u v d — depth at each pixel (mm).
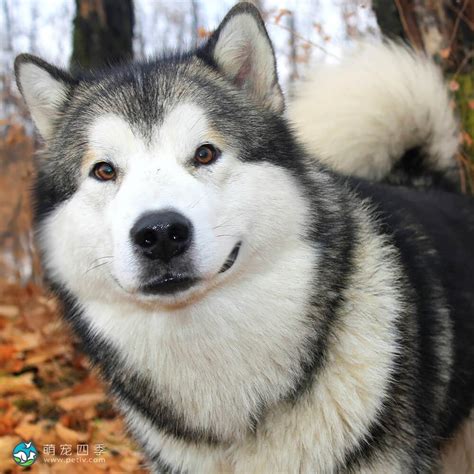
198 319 631
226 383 646
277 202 633
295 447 647
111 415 1034
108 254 625
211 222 600
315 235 645
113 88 673
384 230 701
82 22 1421
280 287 631
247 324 633
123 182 620
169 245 577
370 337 643
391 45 956
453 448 768
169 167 612
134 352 657
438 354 683
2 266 1785
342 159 894
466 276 747
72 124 678
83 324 681
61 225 659
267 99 691
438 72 939
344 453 635
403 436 646
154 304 616
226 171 629
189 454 672
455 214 809
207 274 595
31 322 1304
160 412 667
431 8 1023
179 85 657
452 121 921
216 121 642
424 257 714
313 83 934
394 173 921
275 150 663
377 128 889
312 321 639
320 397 638
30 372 1120
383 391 633
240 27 690
